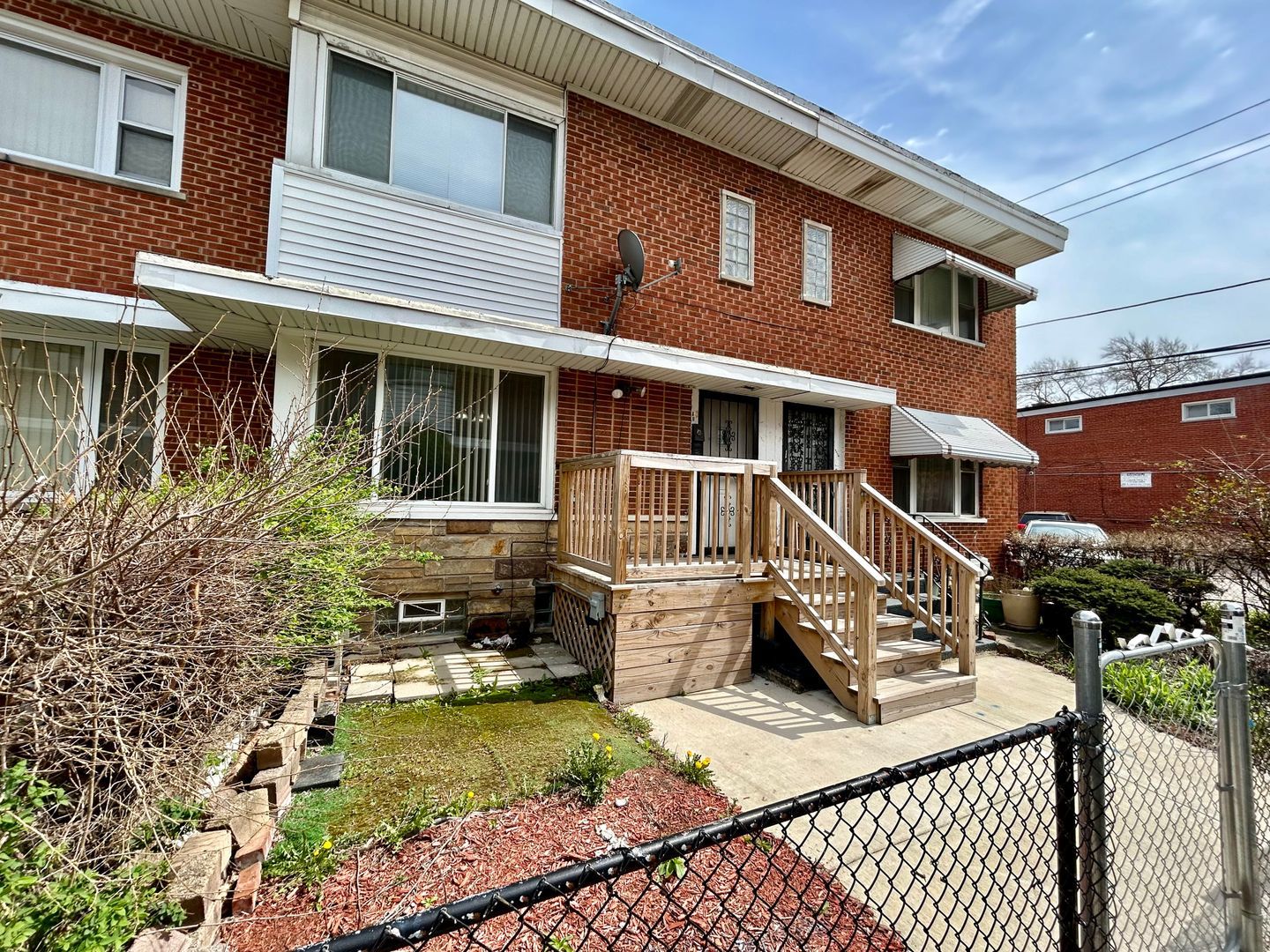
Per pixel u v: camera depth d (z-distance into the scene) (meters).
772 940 2.19
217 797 2.39
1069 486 21.17
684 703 4.89
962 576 5.64
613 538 4.93
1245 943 1.99
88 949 1.48
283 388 5.43
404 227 5.73
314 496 3.53
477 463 6.36
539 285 6.44
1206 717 4.08
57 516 2.15
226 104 5.85
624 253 6.71
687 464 5.29
